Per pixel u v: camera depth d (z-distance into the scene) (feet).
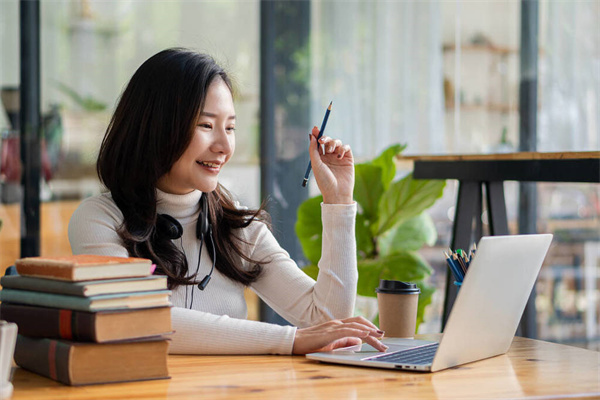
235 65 11.77
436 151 12.05
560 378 4.16
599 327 12.26
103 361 3.89
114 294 3.89
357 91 12.16
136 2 11.43
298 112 12.07
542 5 11.62
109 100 11.41
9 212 11.16
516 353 4.89
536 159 6.97
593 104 11.74
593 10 11.73
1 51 11.01
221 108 5.76
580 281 12.14
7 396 3.62
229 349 4.87
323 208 5.96
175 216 5.97
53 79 11.21
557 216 11.98
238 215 6.23
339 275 5.88
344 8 12.13
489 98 11.86
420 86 12.09
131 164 5.74
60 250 11.36
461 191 7.83
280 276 6.27
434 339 5.43
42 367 4.01
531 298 11.03
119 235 5.62
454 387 3.92
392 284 5.53
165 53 5.82
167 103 5.65
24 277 4.23
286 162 12.03
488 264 4.26
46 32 11.15
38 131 11.19
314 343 4.88
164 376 4.05
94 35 11.32
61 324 3.93
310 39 12.06
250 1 11.82
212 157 5.77
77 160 11.37
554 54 11.68
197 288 5.94
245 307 6.19
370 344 4.89
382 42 12.12
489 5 11.83
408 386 3.92
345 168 6.02
